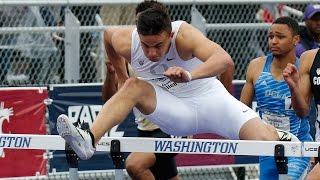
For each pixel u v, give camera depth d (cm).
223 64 1677
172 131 1886
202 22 2856
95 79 2923
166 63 1800
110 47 1969
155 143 1719
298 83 1938
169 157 2278
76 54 2766
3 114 2652
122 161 1750
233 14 3175
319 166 1867
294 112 2188
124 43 1842
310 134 2459
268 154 1673
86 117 2723
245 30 3084
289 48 2166
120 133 2747
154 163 2209
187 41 1755
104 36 1950
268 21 3341
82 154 1684
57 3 2744
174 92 1848
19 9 2975
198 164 2823
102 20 3072
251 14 3203
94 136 1688
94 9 3055
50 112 2697
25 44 2878
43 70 2895
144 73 1839
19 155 2694
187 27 1780
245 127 1817
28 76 2889
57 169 2736
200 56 1730
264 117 2241
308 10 2688
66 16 2755
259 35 3102
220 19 3175
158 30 1659
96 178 2834
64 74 2855
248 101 2256
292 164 2170
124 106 1745
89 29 2830
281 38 2156
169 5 3000
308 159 2198
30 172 2711
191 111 1858
